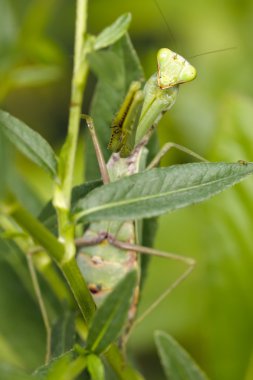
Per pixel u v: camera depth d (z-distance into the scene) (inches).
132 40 18.9
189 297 16.5
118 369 12.9
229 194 14.1
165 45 18.9
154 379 16.3
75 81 12.4
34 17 14.8
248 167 12.1
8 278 13.6
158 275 16.6
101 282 13.5
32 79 14.6
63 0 18.4
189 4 18.8
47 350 13.4
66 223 12.1
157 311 16.4
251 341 13.9
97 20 18.7
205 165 12.0
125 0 18.6
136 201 11.9
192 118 17.9
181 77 13.5
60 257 12.1
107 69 13.0
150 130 13.7
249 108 14.6
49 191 17.2
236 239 14.1
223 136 14.6
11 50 14.1
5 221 13.0
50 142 18.5
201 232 14.2
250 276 14.0
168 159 17.7
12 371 11.1
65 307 13.5
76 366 11.7
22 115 18.4
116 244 13.5
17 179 14.1
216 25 18.8
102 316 11.7
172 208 11.9
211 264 14.1
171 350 13.1
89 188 12.4
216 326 14.0
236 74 18.4
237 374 13.9
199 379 13.1
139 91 12.7
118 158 13.6
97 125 13.6
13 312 13.6
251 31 18.6
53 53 14.8
